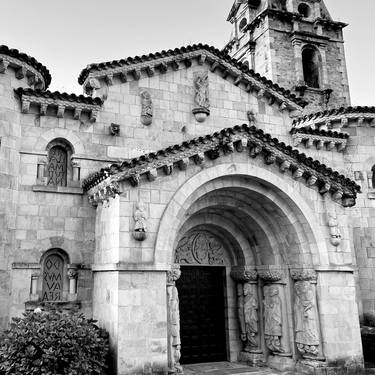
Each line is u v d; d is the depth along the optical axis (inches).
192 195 598.5
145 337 522.3
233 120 790.5
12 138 628.7
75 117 677.3
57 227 641.0
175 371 545.6
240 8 1456.7
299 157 638.5
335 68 1316.4
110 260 558.9
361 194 851.4
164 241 554.6
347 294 637.3
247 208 679.7
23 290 604.7
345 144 858.1
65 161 681.6
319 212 652.1
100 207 630.5
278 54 1262.3
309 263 636.7
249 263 707.4
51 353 473.4
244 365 676.1
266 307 679.7
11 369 472.4
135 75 725.3
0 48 616.1
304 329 625.0
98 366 501.4
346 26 1362.0
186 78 770.2
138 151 709.3
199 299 713.0
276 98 828.6
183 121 751.1
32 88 678.5
